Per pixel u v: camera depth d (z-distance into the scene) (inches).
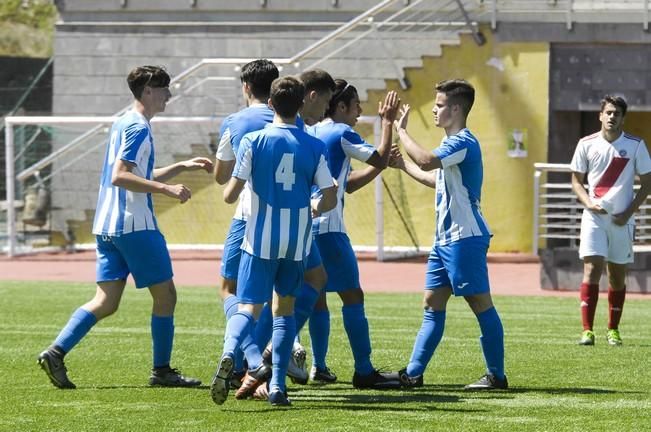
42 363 885.2
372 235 2471.7
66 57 2640.3
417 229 2447.1
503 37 2395.4
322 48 2500.0
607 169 1190.3
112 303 918.4
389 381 902.4
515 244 2417.6
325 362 1002.1
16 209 2608.3
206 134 2541.8
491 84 2405.3
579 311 1524.4
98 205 912.9
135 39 2613.2
